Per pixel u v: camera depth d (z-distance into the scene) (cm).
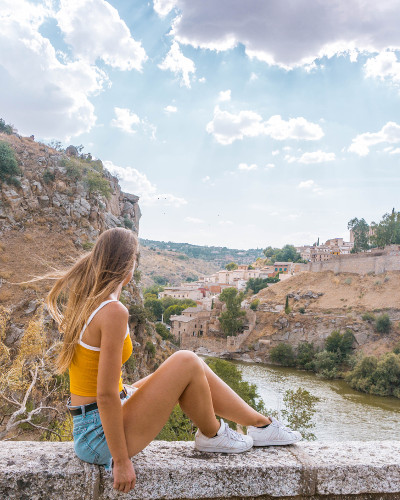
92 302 244
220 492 266
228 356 9812
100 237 269
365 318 9194
